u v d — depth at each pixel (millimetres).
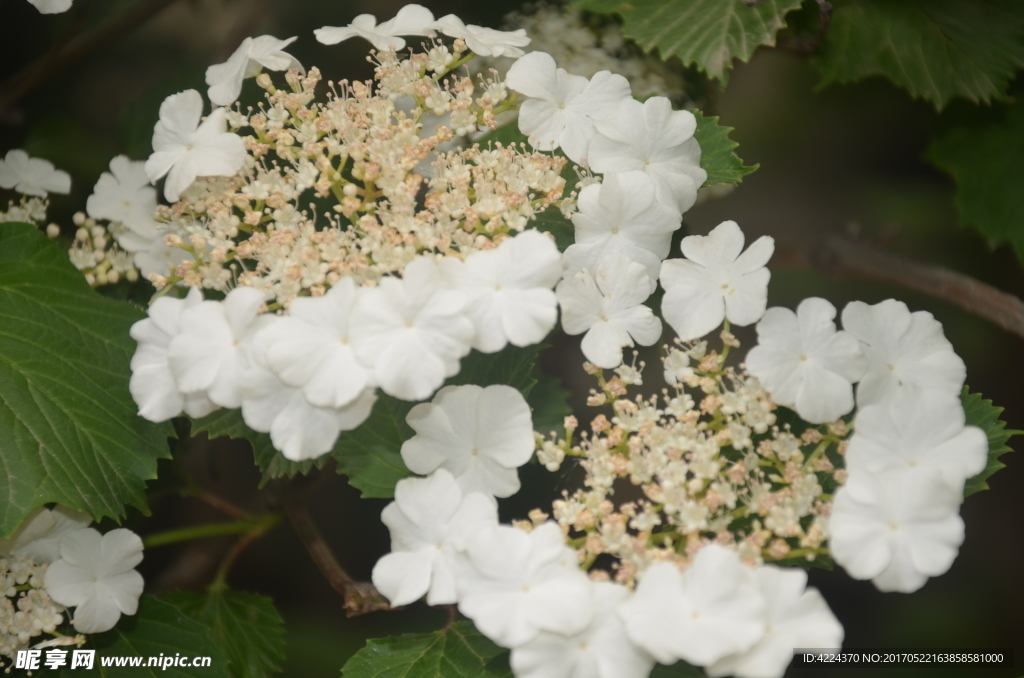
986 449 606
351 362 599
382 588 602
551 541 595
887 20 706
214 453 756
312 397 598
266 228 637
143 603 665
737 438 614
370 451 636
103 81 831
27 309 647
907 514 598
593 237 624
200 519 899
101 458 636
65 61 753
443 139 630
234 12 875
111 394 645
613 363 618
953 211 1009
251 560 919
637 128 632
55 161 743
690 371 620
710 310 620
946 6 708
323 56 779
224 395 605
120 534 642
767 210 1072
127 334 654
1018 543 943
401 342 598
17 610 650
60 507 646
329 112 632
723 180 655
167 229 649
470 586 593
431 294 600
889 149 1044
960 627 863
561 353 782
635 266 621
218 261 625
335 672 810
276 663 691
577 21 748
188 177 625
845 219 1034
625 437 618
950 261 1001
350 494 923
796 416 633
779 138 1026
